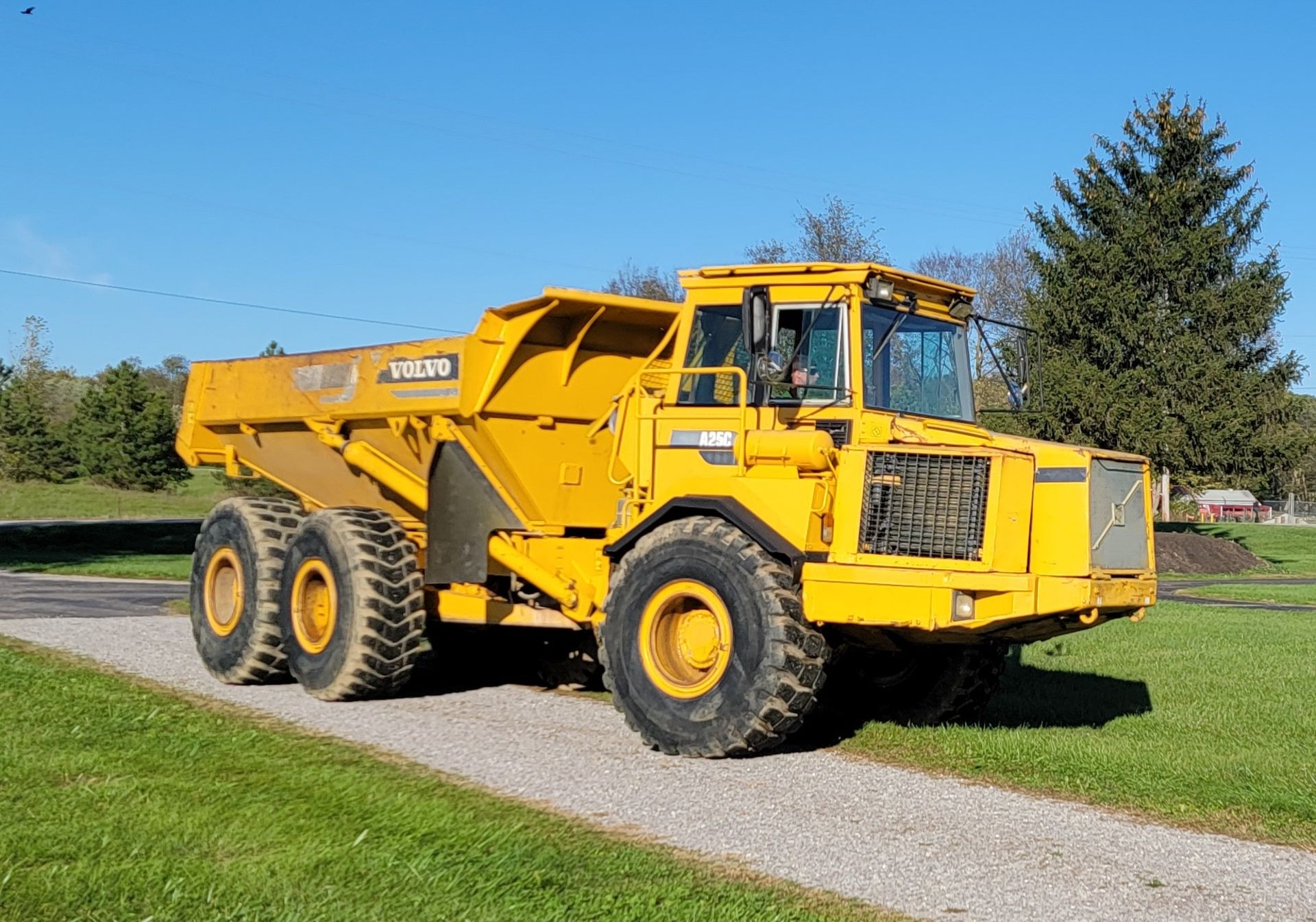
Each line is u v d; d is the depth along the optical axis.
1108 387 37.06
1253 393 37.38
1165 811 7.07
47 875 5.42
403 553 10.17
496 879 5.48
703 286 8.99
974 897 5.59
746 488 8.34
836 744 8.70
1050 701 10.60
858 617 7.96
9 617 15.04
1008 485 7.89
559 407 10.09
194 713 9.05
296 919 4.97
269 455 12.45
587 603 9.63
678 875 5.66
